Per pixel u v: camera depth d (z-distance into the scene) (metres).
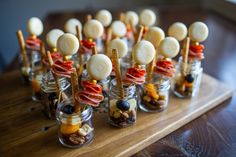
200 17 0.86
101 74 0.30
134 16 0.53
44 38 0.67
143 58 0.33
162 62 0.37
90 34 0.41
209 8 0.96
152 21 0.50
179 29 0.41
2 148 0.32
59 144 0.32
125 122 0.34
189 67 0.41
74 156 0.30
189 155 0.31
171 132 0.35
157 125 0.35
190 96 0.42
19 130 0.35
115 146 0.31
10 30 1.12
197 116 0.39
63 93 0.36
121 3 1.29
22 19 1.14
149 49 0.33
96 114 0.38
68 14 0.89
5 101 0.42
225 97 0.43
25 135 0.34
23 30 1.14
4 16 1.09
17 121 0.37
